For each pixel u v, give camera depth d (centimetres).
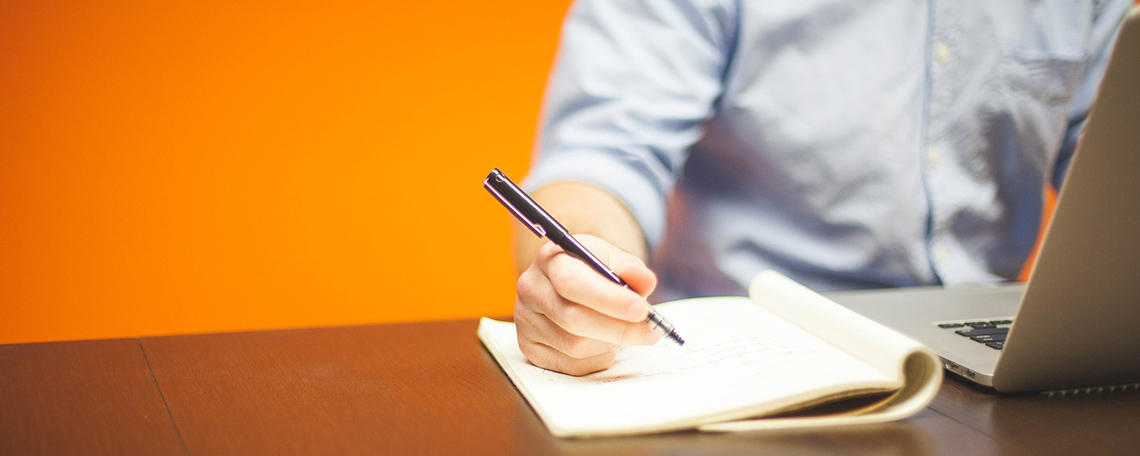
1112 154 42
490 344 61
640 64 109
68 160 176
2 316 175
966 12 115
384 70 189
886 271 119
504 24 194
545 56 198
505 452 41
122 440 42
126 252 181
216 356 59
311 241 189
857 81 116
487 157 197
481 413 47
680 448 42
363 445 42
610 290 47
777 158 117
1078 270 45
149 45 177
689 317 62
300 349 61
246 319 188
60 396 50
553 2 198
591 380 50
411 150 192
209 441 42
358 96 188
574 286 48
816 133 116
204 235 184
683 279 125
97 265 179
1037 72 116
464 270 199
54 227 177
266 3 181
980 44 116
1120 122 41
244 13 181
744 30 114
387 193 192
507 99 196
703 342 56
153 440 42
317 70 185
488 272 201
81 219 178
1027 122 117
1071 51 117
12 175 173
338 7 185
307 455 40
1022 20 116
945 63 116
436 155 194
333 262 191
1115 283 46
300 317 191
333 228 190
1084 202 43
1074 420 46
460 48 192
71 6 172
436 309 198
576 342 50
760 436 43
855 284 120
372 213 192
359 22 186
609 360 52
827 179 117
